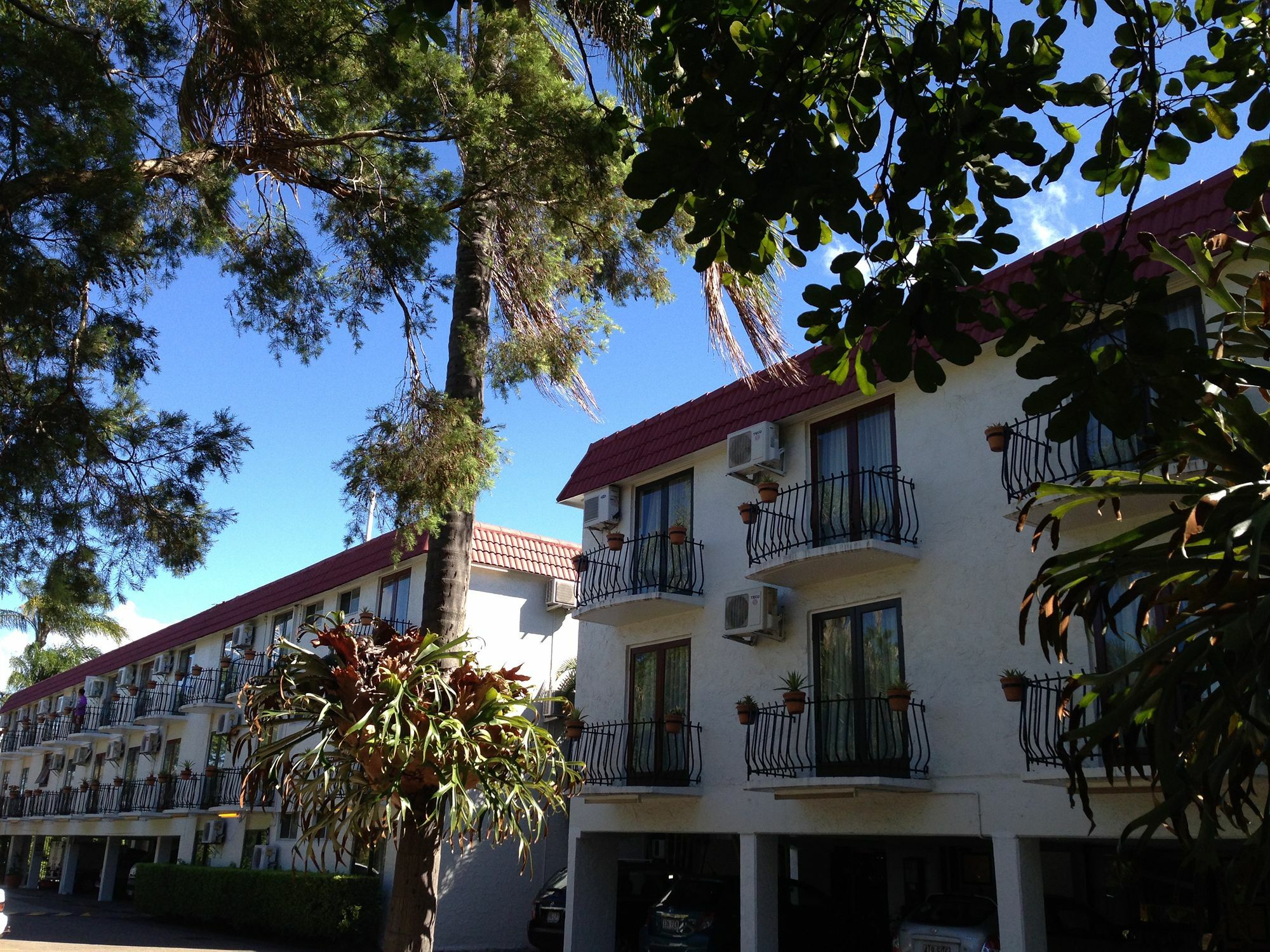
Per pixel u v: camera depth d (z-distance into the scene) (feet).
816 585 42.52
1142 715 17.40
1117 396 12.37
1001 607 35.60
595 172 26.61
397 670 16.70
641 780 47.24
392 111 26.84
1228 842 31.19
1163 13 14.38
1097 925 39.27
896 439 40.68
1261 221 16.99
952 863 49.62
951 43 13.69
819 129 13.75
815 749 40.34
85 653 154.10
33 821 116.26
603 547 52.85
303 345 28.91
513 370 28.12
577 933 48.32
